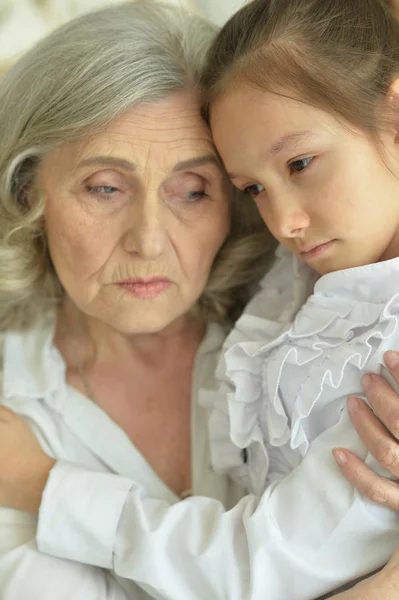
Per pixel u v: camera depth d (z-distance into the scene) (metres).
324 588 0.84
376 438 0.83
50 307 1.18
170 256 0.99
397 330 0.86
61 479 0.94
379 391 0.84
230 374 0.96
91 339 1.16
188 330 1.19
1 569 0.93
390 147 0.88
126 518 0.92
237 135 0.90
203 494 1.03
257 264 1.18
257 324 1.00
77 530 0.91
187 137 0.95
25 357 1.12
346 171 0.86
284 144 0.86
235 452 0.99
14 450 1.00
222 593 0.85
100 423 1.07
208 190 1.01
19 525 0.98
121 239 0.98
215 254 1.08
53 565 0.94
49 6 1.51
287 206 0.89
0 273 1.10
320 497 0.84
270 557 0.84
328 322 0.89
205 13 1.26
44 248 1.13
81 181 0.96
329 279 0.91
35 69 1.00
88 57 0.94
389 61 0.90
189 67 0.97
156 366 1.15
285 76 0.87
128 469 1.04
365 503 0.83
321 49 0.88
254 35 0.91
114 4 1.09
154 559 0.87
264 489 0.96
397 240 0.91
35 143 0.98
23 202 1.07
